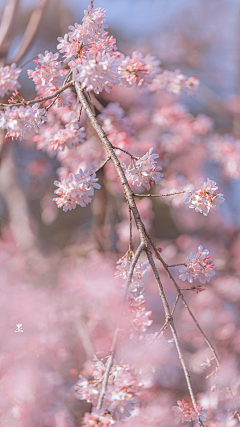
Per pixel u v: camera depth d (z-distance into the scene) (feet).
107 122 9.69
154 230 20.06
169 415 9.39
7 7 8.44
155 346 7.06
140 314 7.08
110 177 11.16
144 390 8.26
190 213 18.99
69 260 15.35
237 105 17.17
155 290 15.62
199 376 11.69
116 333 6.89
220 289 16.26
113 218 13.32
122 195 12.73
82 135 7.82
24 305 11.34
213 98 18.07
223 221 17.70
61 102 7.48
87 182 7.18
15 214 17.19
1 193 17.65
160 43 19.10
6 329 10.36
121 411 6.92
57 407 9.02
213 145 14.33
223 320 15.44
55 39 16.01
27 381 9.05
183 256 17.78
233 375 8.42
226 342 14.79
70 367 10.55
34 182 16.72
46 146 9.82
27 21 10.11
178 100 15.06
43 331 10.82
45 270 14.84
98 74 7.09
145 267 7.17
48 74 7.47
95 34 7.43
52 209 16.88
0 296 11.44
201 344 14.93
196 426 8.34
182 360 6.93
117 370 7.01
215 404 8.43
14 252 15.88
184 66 19.25
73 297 11.94
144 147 11.44
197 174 14.60
